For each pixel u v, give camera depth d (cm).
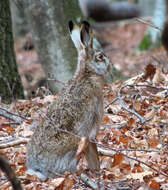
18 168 1000
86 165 1049
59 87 1700
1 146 1044
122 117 1246
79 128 966
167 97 1323
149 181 957
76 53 1914
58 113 963
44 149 945
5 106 1407
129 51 3169
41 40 1934
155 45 2983
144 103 1298
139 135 1149
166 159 1039
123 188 914
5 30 1602
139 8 4050
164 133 1144
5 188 908
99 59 1027
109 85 1454
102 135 1152
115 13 4038
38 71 2709
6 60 1608
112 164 1016
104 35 3600
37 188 902
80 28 1032
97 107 997
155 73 1452
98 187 880
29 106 1375
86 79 1000
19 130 1182
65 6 1897
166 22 2545
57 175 959
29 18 1948
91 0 3966
